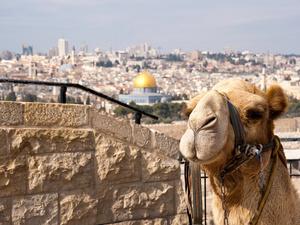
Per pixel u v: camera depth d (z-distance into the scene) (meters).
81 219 4.18
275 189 2.74
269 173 2.73
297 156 5.67
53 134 4.05
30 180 3.99
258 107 2.60
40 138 4.01
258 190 2.66
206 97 2.45
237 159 2.57
